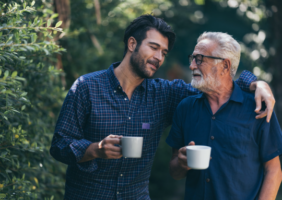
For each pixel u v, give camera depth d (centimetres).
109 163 223
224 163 209
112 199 228
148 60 225
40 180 292
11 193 222
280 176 213
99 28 448
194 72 219
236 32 862
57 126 224
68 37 360
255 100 210
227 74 218
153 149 243
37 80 283
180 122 233
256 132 211
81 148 209
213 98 222
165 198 619
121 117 228
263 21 565
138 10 482
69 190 233
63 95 323
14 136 229
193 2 676
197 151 184
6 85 211
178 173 231
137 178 235
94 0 381
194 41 807
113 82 232
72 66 404
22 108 231
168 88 250
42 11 296
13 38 244
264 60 573
